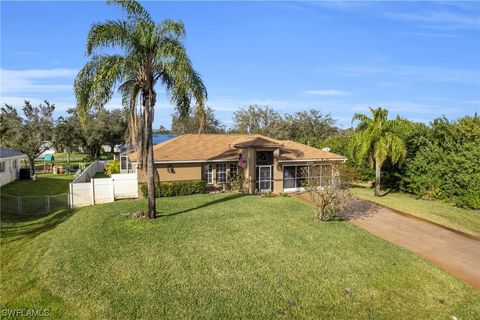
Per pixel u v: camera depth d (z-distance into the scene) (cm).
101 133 5653
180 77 1568
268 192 2652
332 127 6344
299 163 2845
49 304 913
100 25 1516
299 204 2161
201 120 1766
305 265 1170
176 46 1549
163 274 1073
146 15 1609
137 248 1290
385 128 2536
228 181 2745
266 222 1681
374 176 3102
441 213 2030
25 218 1911
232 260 1192
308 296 967
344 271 1135
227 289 986
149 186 1675
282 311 885
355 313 896
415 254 1334
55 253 1262
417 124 2912
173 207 1997
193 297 938
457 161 2312
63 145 5012
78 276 1062
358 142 2591
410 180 2678
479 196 2150
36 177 3741
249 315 862
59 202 2327
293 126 6269
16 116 4056
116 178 2359
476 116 2452
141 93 1641
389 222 1811
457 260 1306
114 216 1778
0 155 3047
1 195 2425
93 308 883
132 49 1555
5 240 1498
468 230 1708
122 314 853
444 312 924
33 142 3884
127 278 1045
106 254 1230
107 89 1507
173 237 1420
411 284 1072
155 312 862
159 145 2767
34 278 1077
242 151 2717
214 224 1619
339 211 1833
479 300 998
